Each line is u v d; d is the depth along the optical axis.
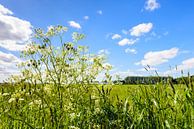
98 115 4.95
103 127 4.77
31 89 5.07
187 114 4.19
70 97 5.34
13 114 5.16
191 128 3.98
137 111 4.83
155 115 4.52
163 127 4.22
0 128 5.01
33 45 5.53
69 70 5.53
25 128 4.89
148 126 4.48
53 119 4.68
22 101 5.38
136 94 5.11
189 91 4.24
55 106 4.86
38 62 5.43
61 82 5.43
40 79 5.36
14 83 5.86
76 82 5.59
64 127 4.67
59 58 5.48
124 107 4.74
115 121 4.71
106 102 5.12
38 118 4.97
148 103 4.71
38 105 5.00
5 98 5.73
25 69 5.48
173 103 4.64
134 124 4.55
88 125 4.86
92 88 5.75
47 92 5.23
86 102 5.27
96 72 6.06
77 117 4.93
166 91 4.74
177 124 4.07
